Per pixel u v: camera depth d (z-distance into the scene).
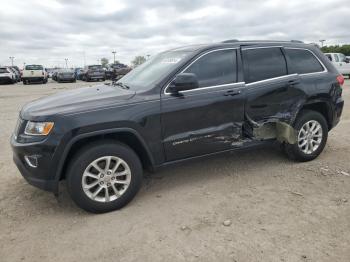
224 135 4.54
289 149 5.21
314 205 3.95
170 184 4.68
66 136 3.65
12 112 11.14
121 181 3.99
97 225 3.67
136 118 3.94
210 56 4.51
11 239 3.45
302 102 5.07
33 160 3.72
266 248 3.16
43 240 3.42
